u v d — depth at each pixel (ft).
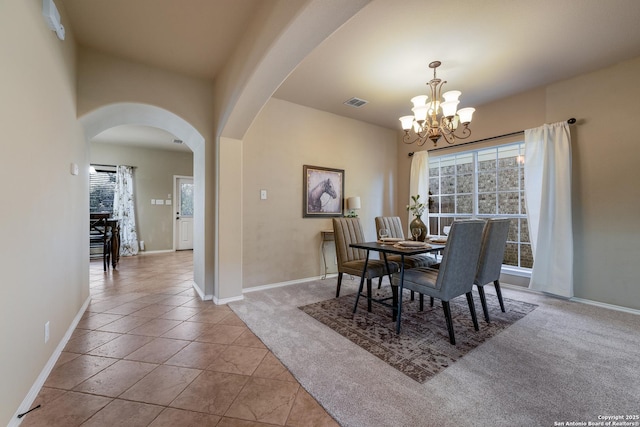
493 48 8.53
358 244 9.67
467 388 5.31
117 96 8.94
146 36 7.98
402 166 17.07
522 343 7.12
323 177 13.96
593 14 7.02
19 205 4.55
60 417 4.56
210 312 9.32
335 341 7.24
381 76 10.30
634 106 9.37
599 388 5.30
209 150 10.72
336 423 4.46
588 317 8.89
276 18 5.85
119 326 8.18
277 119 12.53
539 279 11.23
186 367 6.05
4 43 4.10
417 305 10.03
